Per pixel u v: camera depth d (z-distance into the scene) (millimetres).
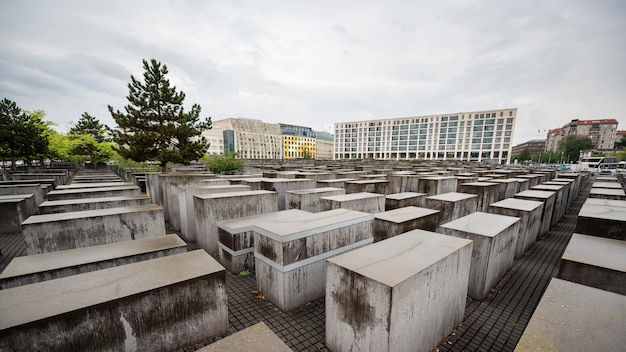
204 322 3713
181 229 9180
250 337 2420
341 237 5375
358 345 3213
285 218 5621
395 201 8828
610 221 5461
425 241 4234
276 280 4730
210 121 18312
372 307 2955
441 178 13398
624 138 84875
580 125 126250
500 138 97500
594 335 2295
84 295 3010
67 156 31781
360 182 11930
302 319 4504
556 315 2578
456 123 106125
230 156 21031
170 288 3344
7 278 3756
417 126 115500
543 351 2125
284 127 148250
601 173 36094
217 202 7059
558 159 94312
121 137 16234
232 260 6008
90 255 4570
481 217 6238
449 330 4074
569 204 14656
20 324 2496
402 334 3018
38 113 27500
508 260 6047
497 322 4449
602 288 4043
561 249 7855
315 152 167625
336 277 3391
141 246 5039
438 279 3533
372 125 128250
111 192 9992
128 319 3072
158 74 17047
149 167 25625
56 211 7156
